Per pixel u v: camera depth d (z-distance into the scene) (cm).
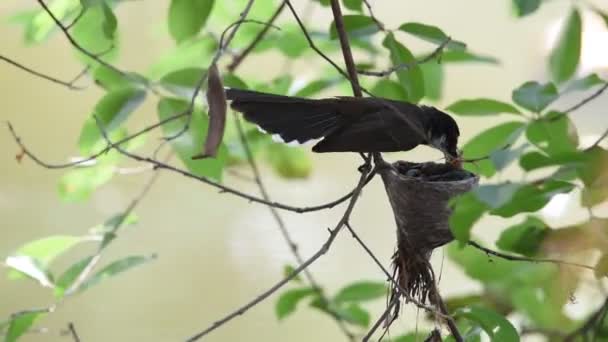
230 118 802
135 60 1087
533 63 1188
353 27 620
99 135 641
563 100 975
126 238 1092
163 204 1120
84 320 1043
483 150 610
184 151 613
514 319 706
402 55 614
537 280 632
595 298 680
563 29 629
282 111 590
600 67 935
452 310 652
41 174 1101
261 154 838
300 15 1012
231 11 756
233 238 1116
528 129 570
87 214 1098
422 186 541
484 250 572
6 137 1098
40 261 639
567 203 628
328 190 1153
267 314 1087
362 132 568
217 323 485
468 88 1202
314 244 1120
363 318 707
